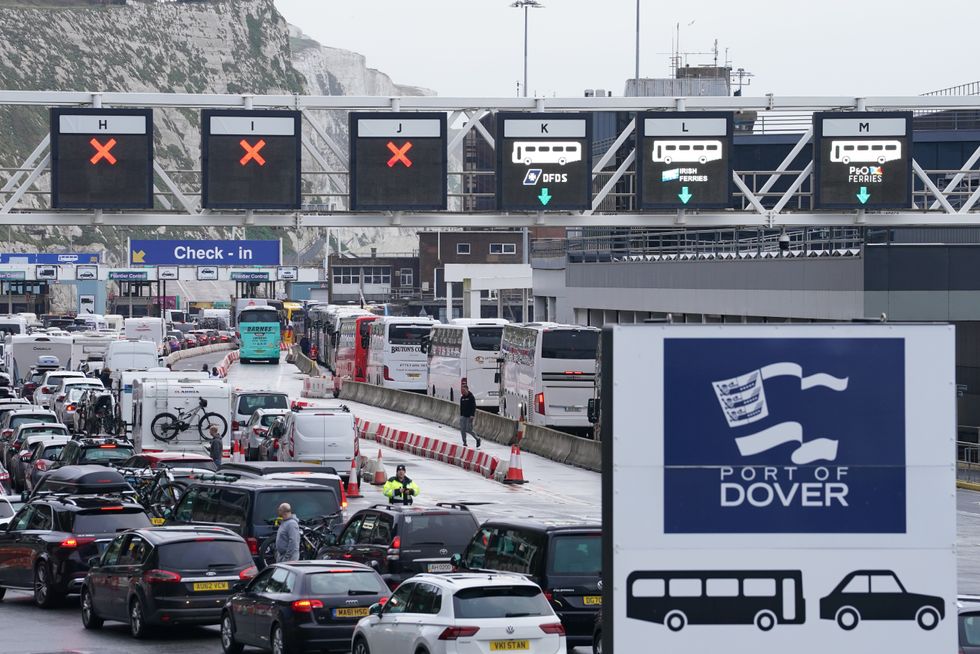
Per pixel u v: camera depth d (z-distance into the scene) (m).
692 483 32.75
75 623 67.69
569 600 55.28
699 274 185.62
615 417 32.78
